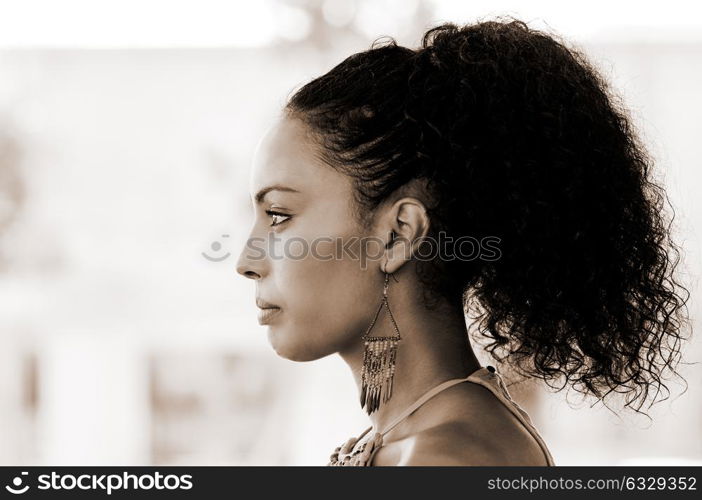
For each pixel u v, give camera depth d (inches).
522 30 108.5
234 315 455.8
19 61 454.0
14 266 458.0
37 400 454.6
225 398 452.4
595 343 105.5
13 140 454.3
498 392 101.0
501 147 98.7
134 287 456.8
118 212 458.0
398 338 100.3
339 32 374.3
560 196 99.6
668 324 115.1
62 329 457.7
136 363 454.0
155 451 452.8
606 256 102.8
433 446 89.8
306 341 100.5
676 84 417.1
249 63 440.1
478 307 111.3
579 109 102.4
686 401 402.3
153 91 452.8
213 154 449.4
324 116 100.7
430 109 99.7
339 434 440.1
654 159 126.0
